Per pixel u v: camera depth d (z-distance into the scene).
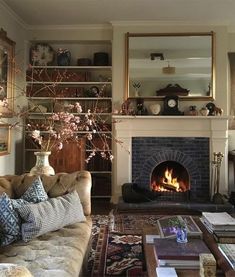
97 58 5.24
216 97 4.96
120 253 2.91
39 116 5.25
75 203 2.50
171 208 4.39
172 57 5.00
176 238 1.94
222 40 4.93
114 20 4.91
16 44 4.79
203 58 4.96
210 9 4.43
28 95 5.16
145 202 4.52
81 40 5.24
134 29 5.01
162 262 1.68
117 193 4.90
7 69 4.40
